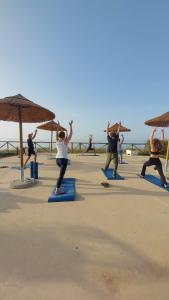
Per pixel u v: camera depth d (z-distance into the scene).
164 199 5.59
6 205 5.08
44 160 14.34
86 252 3.13
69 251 3.15
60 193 5.68
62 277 2.61
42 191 6.29
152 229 3.85
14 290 2.40
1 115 8.03
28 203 5.23
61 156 5.73
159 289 2.44
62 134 5.86
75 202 5.32
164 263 2.88
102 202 5.32
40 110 7.26
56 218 4.31
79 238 3.52
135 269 2.76
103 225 4.00
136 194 6.04
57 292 2.37
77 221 4.17
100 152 21.03
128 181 7.71
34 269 2.75
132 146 20.73
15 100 6.40
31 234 3.64
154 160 6.93
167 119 8.23
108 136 8.45
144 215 4.49
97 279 2.58
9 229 3.83
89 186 6.95
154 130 6.97
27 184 6.71
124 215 4.48
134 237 3.56
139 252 3.13
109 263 2.88
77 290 2.41
